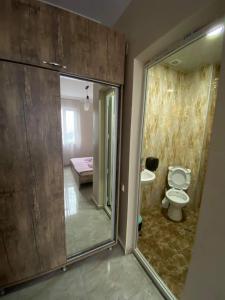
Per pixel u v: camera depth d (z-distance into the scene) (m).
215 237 0.85
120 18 1.72
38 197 1.34
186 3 0.94
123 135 1.78
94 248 1.82
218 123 0.81
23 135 1.22
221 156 0.80
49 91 1.26
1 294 1.39
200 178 2.54
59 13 1.19
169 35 1.12
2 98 1.12
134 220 1.83
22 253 1.35
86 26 1.32
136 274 1.62
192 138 2.59
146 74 1.55
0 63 1.08
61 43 1.23
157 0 1.17
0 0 1.01
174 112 2.62
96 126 2.41
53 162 1.36
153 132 2.46
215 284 0.87
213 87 2.29
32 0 1.09
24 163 1.25
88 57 1.37
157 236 2.13
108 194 2.56
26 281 1.51
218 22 0.89
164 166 2.74
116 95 1.66
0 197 1.21
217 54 1.96
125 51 1.60
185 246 1.97
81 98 2.14
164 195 2.86
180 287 1.46
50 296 1.40
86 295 1.42
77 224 2.30
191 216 2.56
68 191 2.52
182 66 2.36
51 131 1.32
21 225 1.31
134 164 1.73
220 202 0.82
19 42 1.10
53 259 1.51
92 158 2.62
